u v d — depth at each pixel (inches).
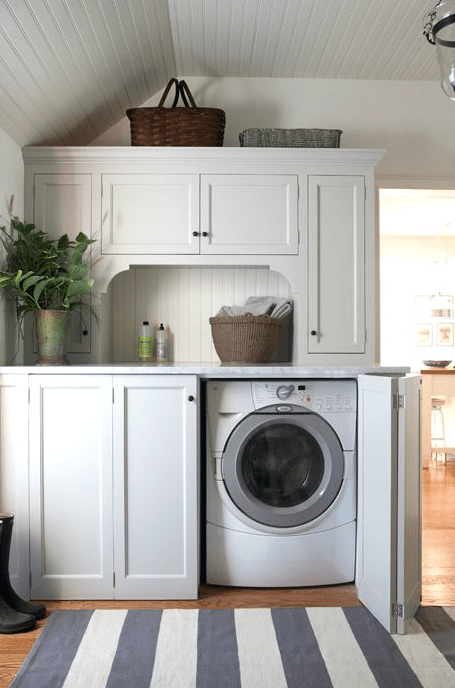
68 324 115.7
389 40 122.3
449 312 283.1
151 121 122.0
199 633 84.4
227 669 74.8
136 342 134.7
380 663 76.2
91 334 120.9
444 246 282.8
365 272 122.9
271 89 137.9
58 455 97.3
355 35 120.4
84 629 85.6
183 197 121.0
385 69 134.2
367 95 139.0
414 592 90.7
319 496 100.8
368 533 93.8
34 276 105.9
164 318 135.0
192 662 76.5
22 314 115.6
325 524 101.2
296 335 123.7
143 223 120.9
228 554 100.6
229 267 135.4
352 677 72.9
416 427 92.9
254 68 133.6
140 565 96.9
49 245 115.2
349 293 123.0
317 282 122.3
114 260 120.8
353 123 138.8
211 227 121.3
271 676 73.3
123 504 96.8
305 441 102.6
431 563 110.9
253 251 121.7
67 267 118.9
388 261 283.3
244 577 100.3
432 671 74.2
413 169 139.4
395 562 84.6
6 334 111.0
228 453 100.3
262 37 121.3
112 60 113.6
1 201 108.5
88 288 110.7
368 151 121.4
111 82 120.6
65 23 94.0
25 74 98.3
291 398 100.9
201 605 94.3
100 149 119.0
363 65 132.3
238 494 100.0
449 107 139.7
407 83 139.6
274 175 122.0
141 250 120.8
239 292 135.6
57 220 120.4
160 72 130.7
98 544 96.9
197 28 118.2
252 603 95.0
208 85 137.3
